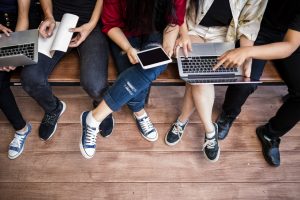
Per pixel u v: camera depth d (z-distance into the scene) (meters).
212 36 1.54
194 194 1.57
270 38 1.57
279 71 1.51
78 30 1.42
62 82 1.43
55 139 1.71
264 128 1.73
